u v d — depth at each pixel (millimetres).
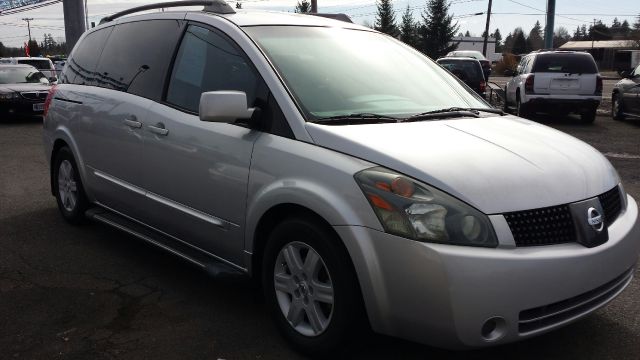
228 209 3625
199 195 3840
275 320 3447
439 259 2697
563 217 2930
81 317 3750
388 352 3314
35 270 4551
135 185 4477
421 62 4492
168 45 4371
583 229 2941
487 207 2783
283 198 3219
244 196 3492
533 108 14578
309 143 3232
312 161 3141
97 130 4867
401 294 2812
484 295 2686
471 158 3012
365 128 3256
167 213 4176
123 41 4941
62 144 5672
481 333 2729
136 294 4105
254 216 3420
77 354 3295
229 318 3748
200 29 4156
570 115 16969
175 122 4027
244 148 3502
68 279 4371
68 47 20125
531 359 3252
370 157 3004
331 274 3045
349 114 3488
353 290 2982
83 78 5355
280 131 3387
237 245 3633
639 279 4336
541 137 3527
